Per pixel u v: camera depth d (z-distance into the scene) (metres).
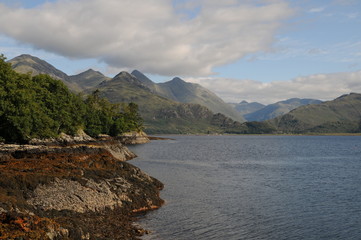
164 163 95.31
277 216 39.12
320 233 33.34
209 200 46.94
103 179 44.03
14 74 88.50
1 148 68.12
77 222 29.19
